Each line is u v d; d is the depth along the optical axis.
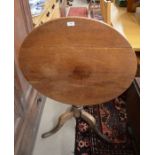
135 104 1.20
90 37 0.86
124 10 1.94
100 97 1.05
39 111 1.69
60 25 0.84
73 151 1.45
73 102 1.09
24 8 1.35
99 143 1.50
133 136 1.36
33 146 1.46
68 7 4.93
